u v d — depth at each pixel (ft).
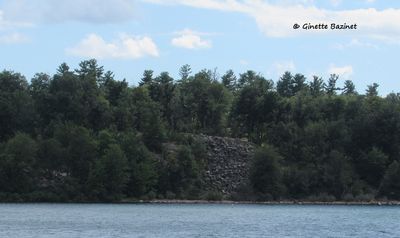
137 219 563.07
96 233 440.45
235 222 545.85
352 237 439.63
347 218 613.93
